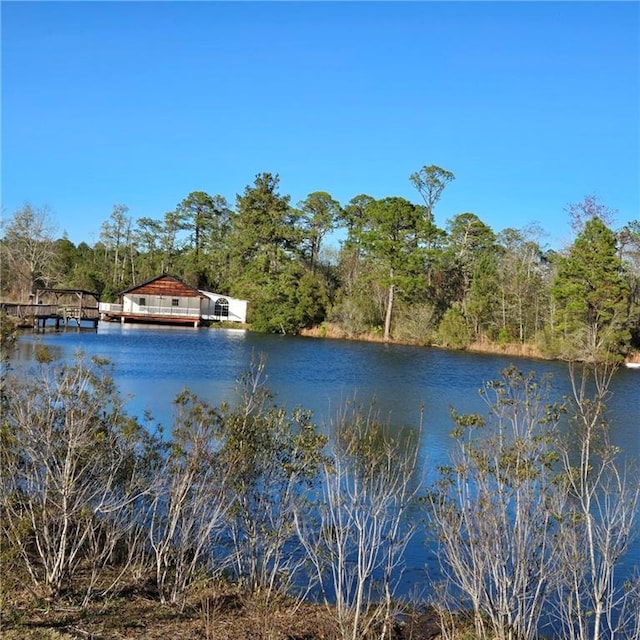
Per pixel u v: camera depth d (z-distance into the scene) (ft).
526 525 15.87
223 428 20.65
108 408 33.35
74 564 18.88
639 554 22.06
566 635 17.40
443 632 16.93
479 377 78.59
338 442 24.34
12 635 14.30
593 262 109.81
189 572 19.02
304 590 20.08
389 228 146.72
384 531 23.06
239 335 137.08
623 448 38.91
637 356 110.42
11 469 18.07
